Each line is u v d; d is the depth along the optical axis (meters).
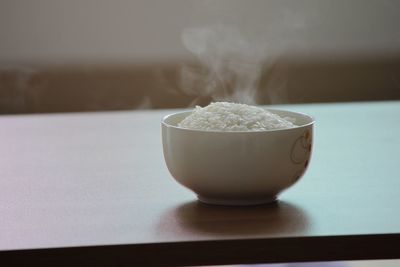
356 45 1.94
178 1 1.92
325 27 1.95
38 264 0.67
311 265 0.97
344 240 0.69
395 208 0.75
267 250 0.69
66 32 1.91
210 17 1.94
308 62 1.94
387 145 0.98
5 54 1.90
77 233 0.70
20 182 0.85
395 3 1.97
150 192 0.81
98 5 1.91
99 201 0.79
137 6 1.91
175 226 0.71
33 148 1.01
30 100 1.90
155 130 1.10
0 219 0.74
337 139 1.02
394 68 1.93
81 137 1.07
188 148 0.75
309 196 0.79
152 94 1.91
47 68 1.88
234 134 0.74
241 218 0.73
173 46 1.94
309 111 1.21
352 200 0.78
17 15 1.91
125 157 0.96
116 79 1.89
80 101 1.89
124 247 0.68
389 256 0.69
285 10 1.95
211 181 0.75
